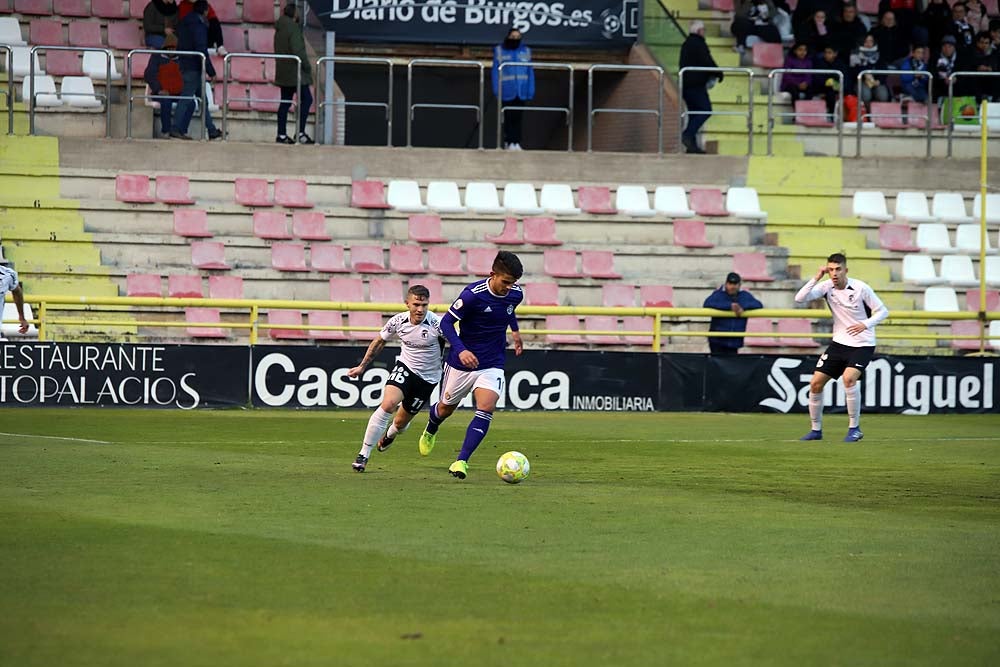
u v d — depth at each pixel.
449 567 24.20
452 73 102.00
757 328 81.44
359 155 85.44
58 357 63.41
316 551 25.47
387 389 39.19
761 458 45.75
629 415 65.50
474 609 20.88
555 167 87.56
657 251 84.00
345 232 82.81
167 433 51.19
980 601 22.05
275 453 44.41
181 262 79.44
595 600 21.67
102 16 91.69
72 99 85.88
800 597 22.17
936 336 71.62
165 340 75.88
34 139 81.31
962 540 28.05
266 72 92.38
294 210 82.81
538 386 66.62
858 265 86.12
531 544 26.77
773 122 94.69
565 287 81.00
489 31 97.19
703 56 89.75
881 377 68.88
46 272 76.25
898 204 89.50
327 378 65.19
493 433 53.91
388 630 19.41
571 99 88.06
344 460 42.34
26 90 85.94
